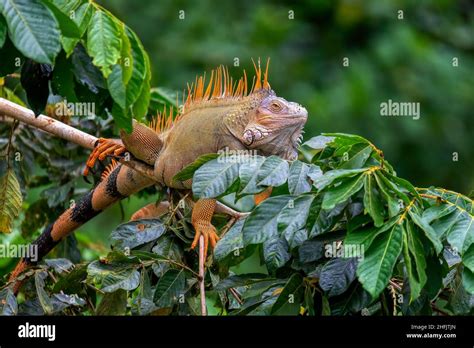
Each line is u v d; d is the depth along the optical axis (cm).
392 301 652
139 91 626
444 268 619
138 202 1330
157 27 1730
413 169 1650
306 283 643
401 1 1811
